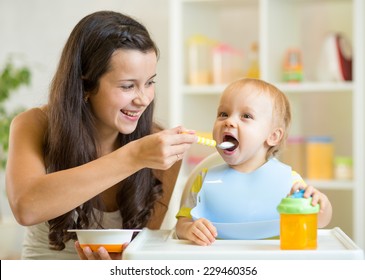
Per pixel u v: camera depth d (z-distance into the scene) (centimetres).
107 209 192
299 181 166
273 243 143
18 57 442
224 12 399
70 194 149
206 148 381
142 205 189
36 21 440
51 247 188
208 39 383
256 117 170
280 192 161
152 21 416
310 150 354
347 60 349
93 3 428
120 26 165
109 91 164
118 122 168
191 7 378
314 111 384
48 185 149
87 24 169
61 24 435
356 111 335
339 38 352
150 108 192
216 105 395
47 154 178
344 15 374
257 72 363
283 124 178
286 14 370
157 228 205
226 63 370
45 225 192
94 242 147
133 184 187
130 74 162
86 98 173
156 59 171
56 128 174
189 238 146
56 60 435
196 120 386
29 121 182
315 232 134
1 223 358
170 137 145
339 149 380
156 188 194
